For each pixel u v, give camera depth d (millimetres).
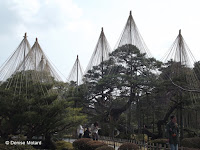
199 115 33188
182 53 26984
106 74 38250
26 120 18672
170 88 30578
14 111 19000
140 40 33656
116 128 36438
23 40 21812
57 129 22641
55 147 24750
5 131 19844
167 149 17562
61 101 20656
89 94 38281
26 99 19031
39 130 20422
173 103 33719
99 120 35844
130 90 33438
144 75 34000
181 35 27078
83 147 21141
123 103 36656
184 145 20422
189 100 28312
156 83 31125
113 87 35312
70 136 33938
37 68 23875
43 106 19297
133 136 30891
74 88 38281
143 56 33406
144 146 20016
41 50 24688
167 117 33000
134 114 37281
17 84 20375
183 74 27828
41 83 21281
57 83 26797
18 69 21281
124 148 18031
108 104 37344
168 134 15648
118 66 36094
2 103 18484
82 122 23328
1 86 20188
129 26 33281
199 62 31344
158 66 32938
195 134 31016
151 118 35906
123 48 33594
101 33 40500
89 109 41312
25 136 19859
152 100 32625
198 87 26047
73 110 25031
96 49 40469
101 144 19469
